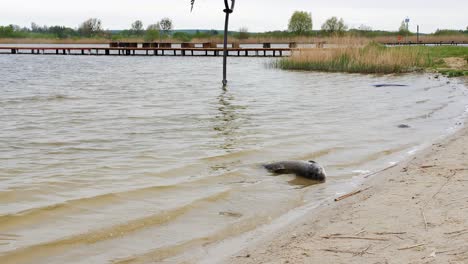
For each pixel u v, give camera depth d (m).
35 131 11.81
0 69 35.41
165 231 5.60
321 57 33.09
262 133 11.36
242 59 48.66
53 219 5.96
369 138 10.69
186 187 7.29
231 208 6.38
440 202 5.59
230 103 16.84
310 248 4.62
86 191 7.04
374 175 7.61
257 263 4.44
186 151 9.57
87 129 12.05
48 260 4.86
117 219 5.97
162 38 92.75
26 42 100.19
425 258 4.10
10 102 17.20
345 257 4.32
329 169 8.25
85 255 4.98
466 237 4.45
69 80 26.50
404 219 5.13
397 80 25.08
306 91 20.53
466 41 76.62
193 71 33.44
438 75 26.31
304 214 5.96
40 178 7.71
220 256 4.81
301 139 10.62
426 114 14.02
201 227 5.71
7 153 9.50
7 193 6.92
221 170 8.24
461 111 14.30
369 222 5.16
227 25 22.34
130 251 5.06
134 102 17.22
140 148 9.88
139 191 7.06
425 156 8.41
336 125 12.36
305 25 88.75
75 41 98.81
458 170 7.05
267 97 18.53
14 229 5.64
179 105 16.41
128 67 38.09
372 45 34.25
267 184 7.45
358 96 18.62
